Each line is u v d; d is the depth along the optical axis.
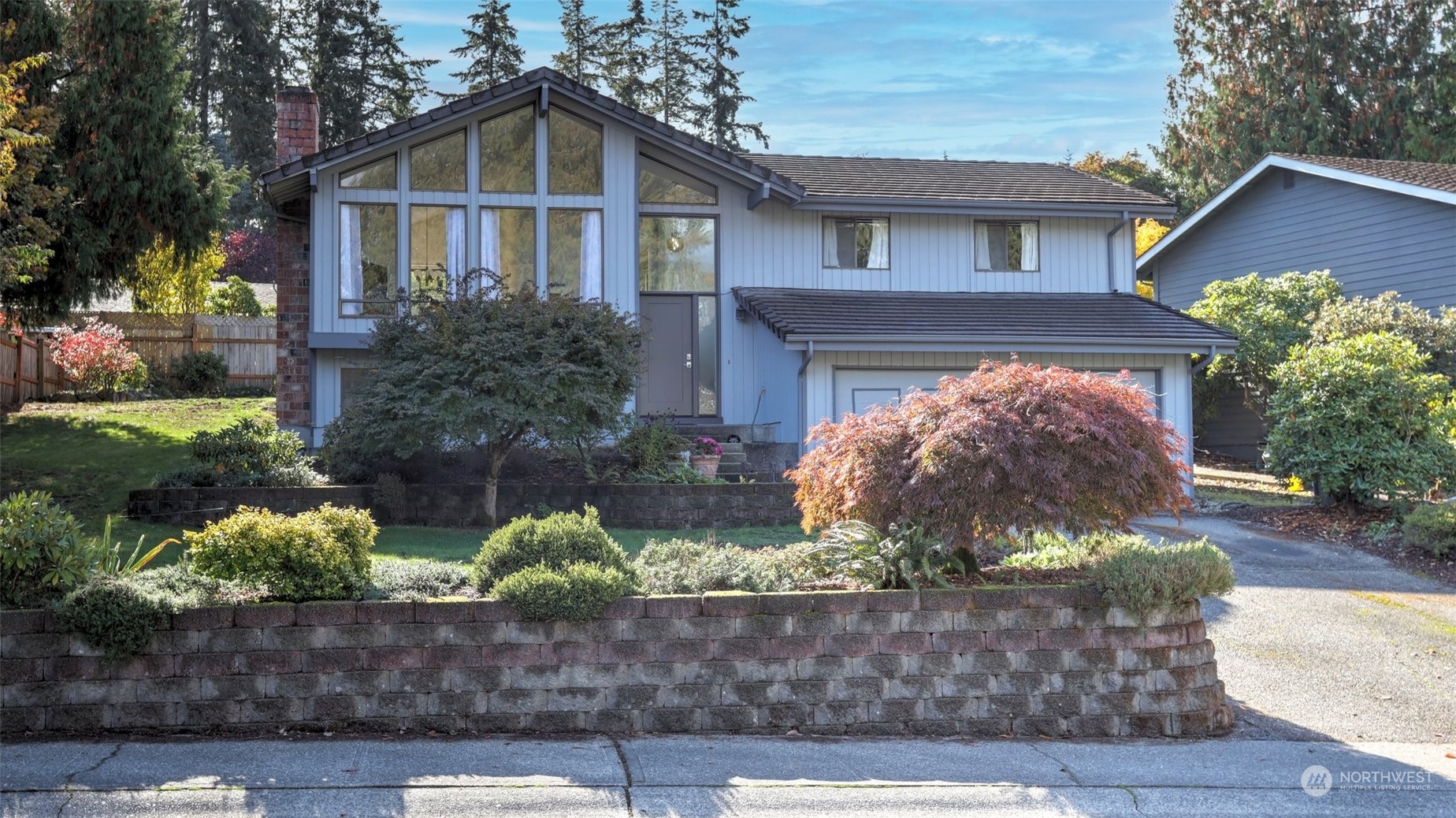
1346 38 40.41
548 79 18.34
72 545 7.74
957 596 8.02
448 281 15.59
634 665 7.66
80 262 19.19
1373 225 23.20
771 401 19.48
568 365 13.85
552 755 6.95
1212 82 43.91
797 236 20.70
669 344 20.16
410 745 7.06
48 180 18.55
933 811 6.23
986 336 17.91
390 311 18.17
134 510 14.12
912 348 17.80
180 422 22.08
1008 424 8.29
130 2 19.23
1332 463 16.12
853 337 17.47
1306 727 8.39
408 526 14.03
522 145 18.73
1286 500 18.09
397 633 7.43
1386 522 15.56
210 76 46.78
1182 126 44.88
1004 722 7.98
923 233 21.28
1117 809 6.41
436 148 18.47
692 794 6.32
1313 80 40.84
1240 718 8.55
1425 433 16.03
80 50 19.45
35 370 24.47
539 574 7.61
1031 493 8.27
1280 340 21.81
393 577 8.14
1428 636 10.69
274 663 7.30
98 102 19.23
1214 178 42.81
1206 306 23.27
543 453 16.20
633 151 19.08
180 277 30.08
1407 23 40.47
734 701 7.73
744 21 50.22
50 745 6.79
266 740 7.07
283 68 47.94
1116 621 8.16
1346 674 9.60
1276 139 40.59
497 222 18.64
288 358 19.20
